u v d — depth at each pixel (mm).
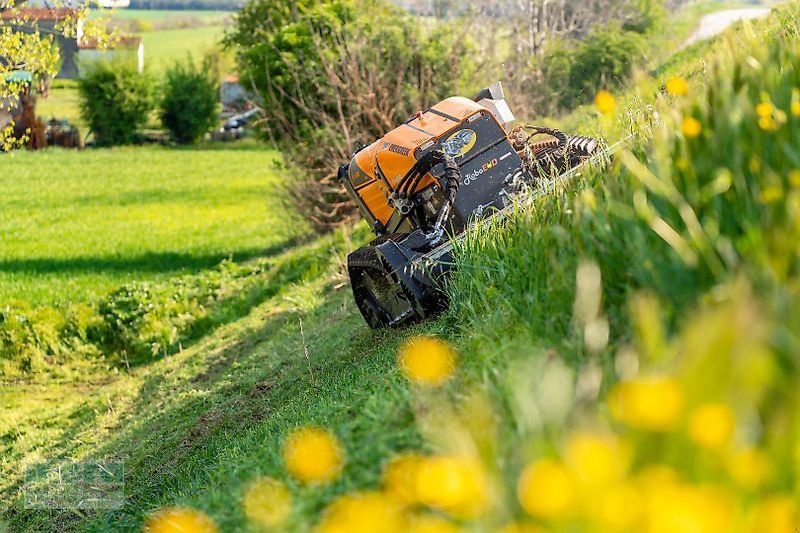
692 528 2506
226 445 9500
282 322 16547
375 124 20234
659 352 3502
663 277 4379
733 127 4797
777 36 7328
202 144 65438
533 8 34438
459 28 22203
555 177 7230
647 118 7328
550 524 2789
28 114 61250
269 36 22406
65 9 26250
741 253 4203
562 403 3521
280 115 21719
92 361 18828
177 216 39031
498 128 10258
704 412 2762
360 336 11266
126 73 64562
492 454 3428
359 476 4293
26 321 19484
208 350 16906
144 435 12656
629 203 5168
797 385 3203
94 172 52812
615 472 2758
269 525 4094
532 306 5473
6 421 15797
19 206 43562
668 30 45250
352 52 20031
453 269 8844
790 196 4133
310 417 7281
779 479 3021
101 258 30922
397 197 10242
